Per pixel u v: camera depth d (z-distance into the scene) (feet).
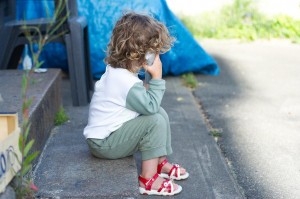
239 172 10.61
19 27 13.88
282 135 12.67
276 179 10.28
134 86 8.95
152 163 9.21
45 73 12.85
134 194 8.42
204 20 26.48
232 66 19.60
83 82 13.94
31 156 7.59
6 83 12.04
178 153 11.37
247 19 26.48
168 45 9.30
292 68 19.29
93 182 8.74
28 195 8.23
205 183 9.92
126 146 9.31
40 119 10.43
